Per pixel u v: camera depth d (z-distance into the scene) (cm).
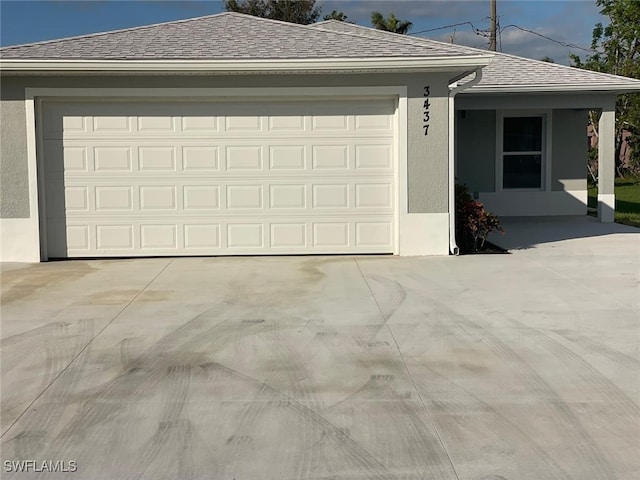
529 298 758
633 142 3288
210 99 1039
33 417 442
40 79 1011
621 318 670
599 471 368
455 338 607
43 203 1039
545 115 1697
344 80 1030
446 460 382
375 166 1061
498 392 480
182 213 1057
